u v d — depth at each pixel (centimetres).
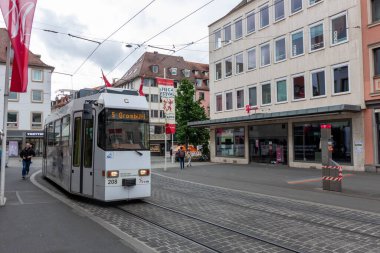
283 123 2861
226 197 1269
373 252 629
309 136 2638
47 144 1844
